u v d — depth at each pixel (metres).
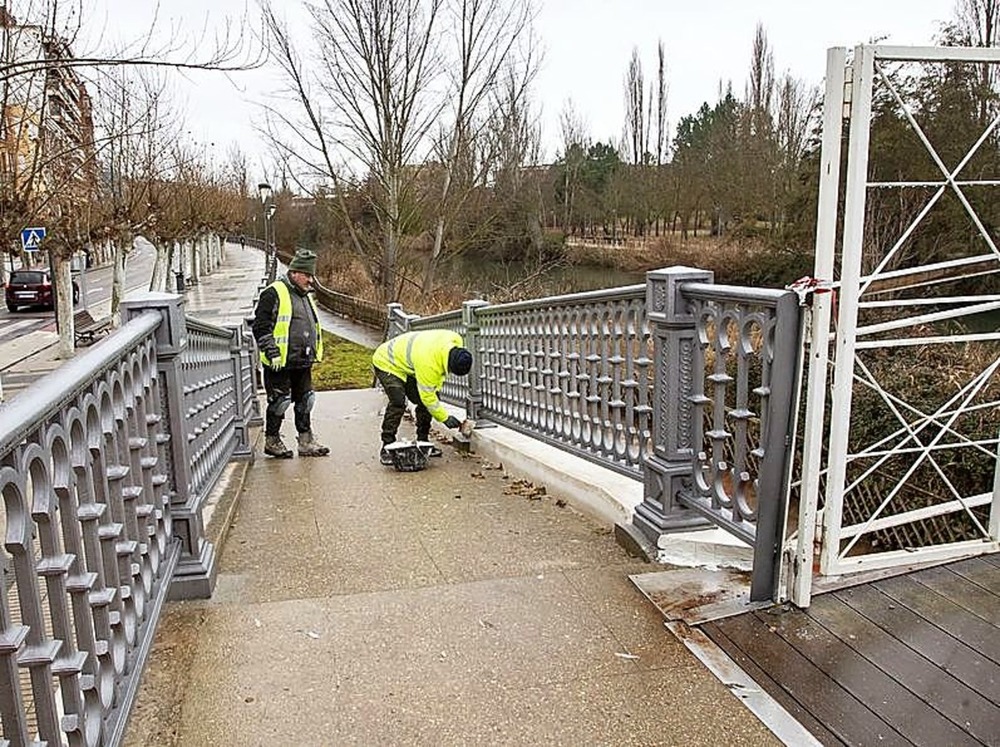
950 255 5.55
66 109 10.56
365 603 3.07
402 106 20.44
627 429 4.18
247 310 28.02
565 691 2.46
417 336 6.14
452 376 7.68
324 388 12.09
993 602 2.90
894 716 2.28
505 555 3.81
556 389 5.16
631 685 2.49
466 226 22.34
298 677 2.55
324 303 27.06
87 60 6.76
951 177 2.81
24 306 28.73
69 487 1.80
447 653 2.69
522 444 5.70
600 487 4.25
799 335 2.77
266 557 3.89
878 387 2.97
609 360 4.35
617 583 3.21
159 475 2.96
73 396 1.84
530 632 2.83
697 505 3.42
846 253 2.68
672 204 33.38
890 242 5.65
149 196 18.81
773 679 2.49
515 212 24.22
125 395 2.51
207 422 4.66
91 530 1.99
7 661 1.40
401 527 4.35
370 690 2.48
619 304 4.18
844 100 2.59
